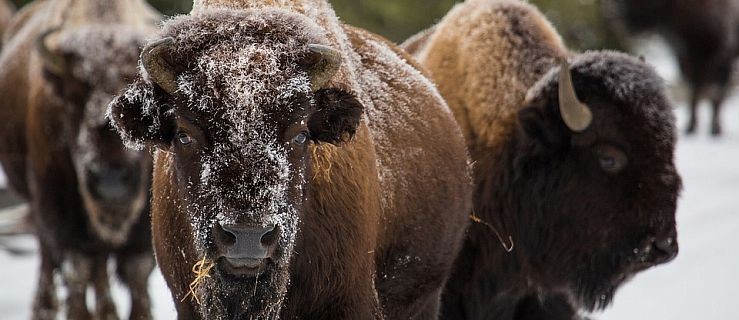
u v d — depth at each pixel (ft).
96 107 87.61
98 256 94.07
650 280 122.11
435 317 70.44
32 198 99.04
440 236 67.72
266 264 50.67
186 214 52.08
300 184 51.06
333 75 51.42
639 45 272.10
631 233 77.15
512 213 81.15
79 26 97.09
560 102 76.33
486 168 81.20
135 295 93.30
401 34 231.50
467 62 82.89
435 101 70.59
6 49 113.09
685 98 309.63
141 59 51.03
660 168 76.48
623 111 76.95
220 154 48.93
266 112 49.29
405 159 63.87
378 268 62.13
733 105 337.11
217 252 49.32
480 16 84.43
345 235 55.88
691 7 251.19
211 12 52.65
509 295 82.79
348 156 56.18
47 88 92.43
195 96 49.47
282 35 51.34
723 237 143.54
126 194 87.35
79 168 89.45
